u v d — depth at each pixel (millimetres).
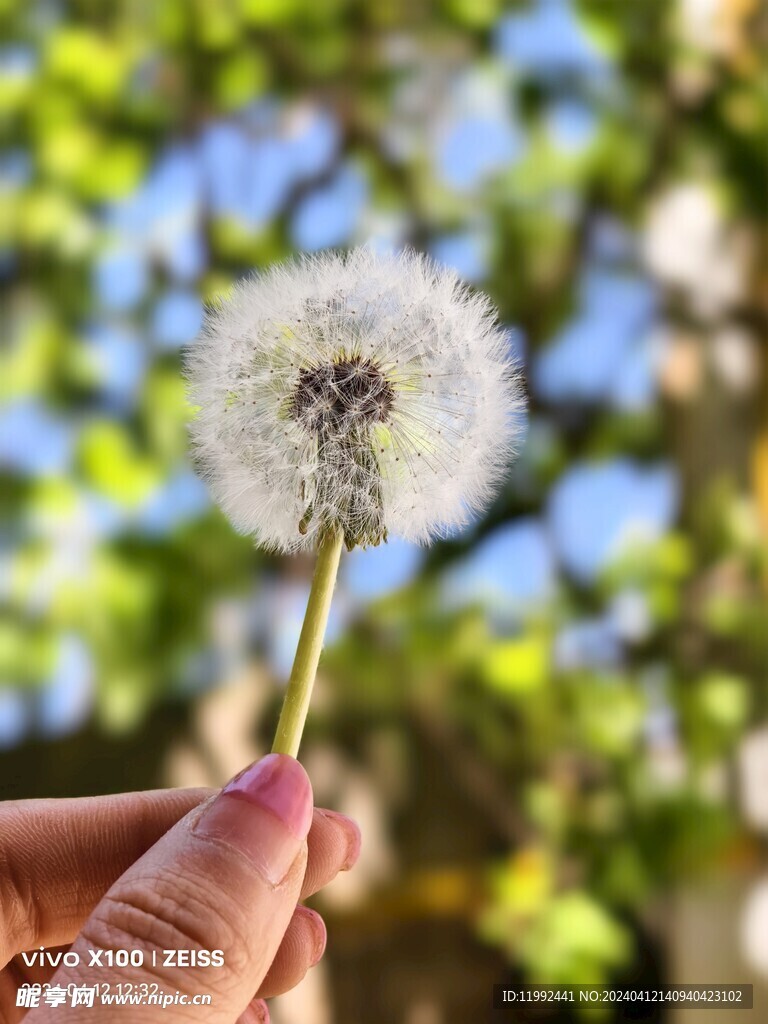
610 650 385
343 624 379
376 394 126
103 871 157
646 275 395
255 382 128
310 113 396
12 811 158
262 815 113
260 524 129
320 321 128
